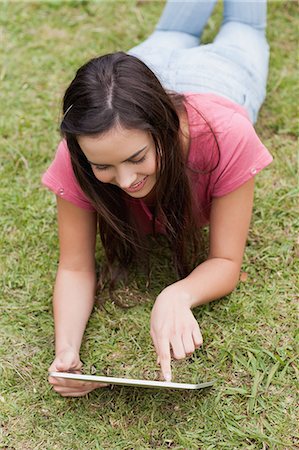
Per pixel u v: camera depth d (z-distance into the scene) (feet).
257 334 7.10
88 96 5.62
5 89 10.05
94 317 7.38
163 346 6.11
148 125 5.72
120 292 7.62
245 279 7.58
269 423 6.45
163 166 6.14
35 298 7.66
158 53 8.44
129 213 7.04
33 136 9.41
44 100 9.88
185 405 6.62
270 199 8.32
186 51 8.40
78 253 7.18
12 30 10.91
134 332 7.25
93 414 6.64
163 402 6.66
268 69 9.88
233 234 6.96
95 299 7.55
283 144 9.02
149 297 7.57
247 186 6.81
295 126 9.19
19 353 7.18
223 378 6.79
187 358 6.97
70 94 5.76
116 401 6.71
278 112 9.39
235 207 6.88
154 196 6.73
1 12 11.18
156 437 6.45
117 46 10.53
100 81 5.65
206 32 10.44
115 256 7.59
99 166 5.89
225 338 7.08
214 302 7.37
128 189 6.09
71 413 6.66
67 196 6.84
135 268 7.80
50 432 6.57
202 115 6.60
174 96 6.53
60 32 10.84
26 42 10.71
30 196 8.64
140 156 5.81
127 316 7.39
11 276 7.81
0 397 6.83
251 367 6.83
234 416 6.50
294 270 7.66
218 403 6.61
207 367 6.90
